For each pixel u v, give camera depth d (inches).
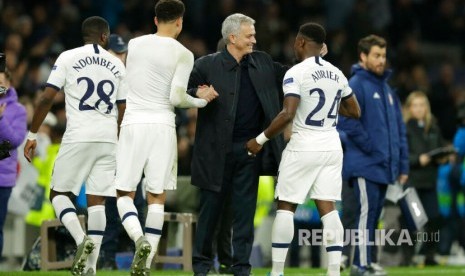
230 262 1456.7
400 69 2888.8
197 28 2819.9
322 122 1197.1
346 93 1222.9
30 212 1797.5
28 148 1244.5
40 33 2471.7
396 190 1553.9
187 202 1792.6
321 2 3046.3
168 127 1190.9
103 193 1235.9
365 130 1439.5
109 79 1231.5
